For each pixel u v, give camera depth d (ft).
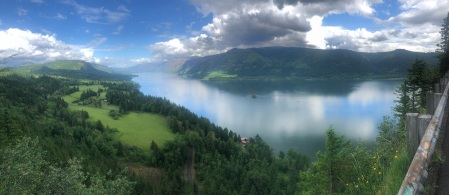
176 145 407.23
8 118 168.04
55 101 627.05
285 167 299.79
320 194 40.19
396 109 146.00
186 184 293.64
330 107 633.61
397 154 24.30
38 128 351.67
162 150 389.80
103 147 379.96
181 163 376.27
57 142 326.44
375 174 25.46
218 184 288.10
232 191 275.18
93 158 327.67
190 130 465.88
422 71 138.00
